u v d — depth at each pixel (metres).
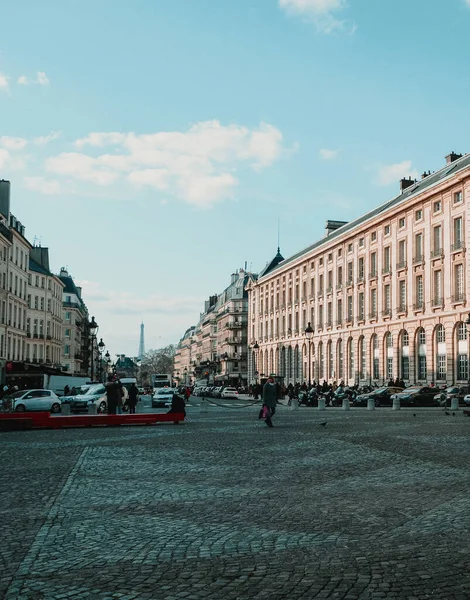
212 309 169.25
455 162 61.38
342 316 78.69
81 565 6.88
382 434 21.91
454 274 56.09
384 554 7.18
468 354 54.03
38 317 84.88
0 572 6.66
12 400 40.06
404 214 64.56
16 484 12.05
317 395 53.91
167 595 5.95
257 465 14.38
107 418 27.34
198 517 9.17
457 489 11.17
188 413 39.66
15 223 71.94
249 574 6.52
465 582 6.22
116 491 11.29
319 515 9.23
